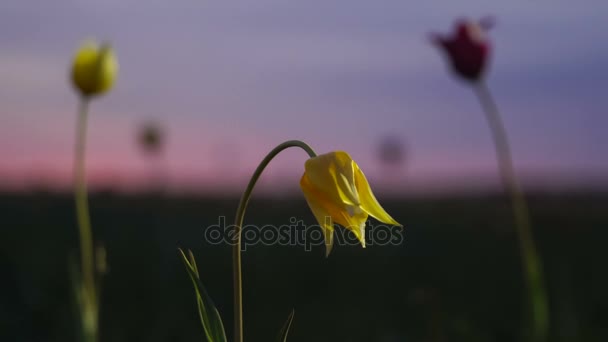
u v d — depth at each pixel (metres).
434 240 2.37
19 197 3.10
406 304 1.39
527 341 1.04
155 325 1.24
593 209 2.85
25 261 1.67
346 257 2.01
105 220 2.54
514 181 0.98
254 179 0.73
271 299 1.48
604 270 1.71
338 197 0.71
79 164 0.98
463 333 1.17
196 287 0.72
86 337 0.96
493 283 1.62
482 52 1.00
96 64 1.01
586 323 1.22
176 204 2.96
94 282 0.99
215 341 0.72
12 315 1.26
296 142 0.72
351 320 1.30
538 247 2.18
